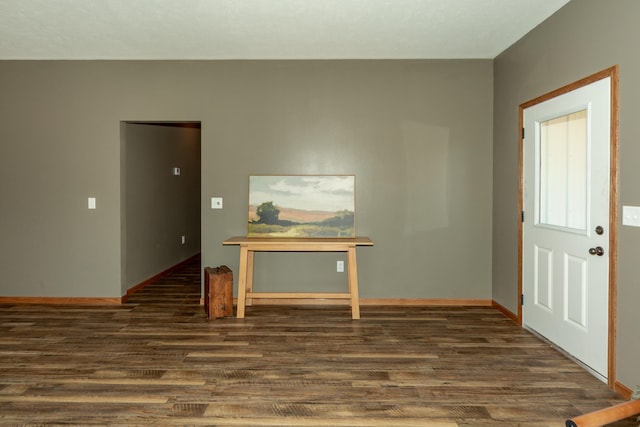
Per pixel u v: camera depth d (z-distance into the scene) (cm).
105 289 498
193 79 490
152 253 613
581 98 320
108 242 496
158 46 445
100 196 494
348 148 493
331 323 429
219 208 496
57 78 488
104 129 492
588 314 316
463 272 496
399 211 495
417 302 497
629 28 270
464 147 491
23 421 246
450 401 272
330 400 273
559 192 359
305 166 494
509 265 448
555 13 356
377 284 498
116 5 348
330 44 440
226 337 387
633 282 269
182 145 724
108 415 254
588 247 314
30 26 392
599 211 302
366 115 492
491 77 489
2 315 452
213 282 439
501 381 300
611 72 286
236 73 490
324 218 493
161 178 643
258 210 493
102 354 346
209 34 411
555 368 321
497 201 478
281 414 256
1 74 488
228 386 291
